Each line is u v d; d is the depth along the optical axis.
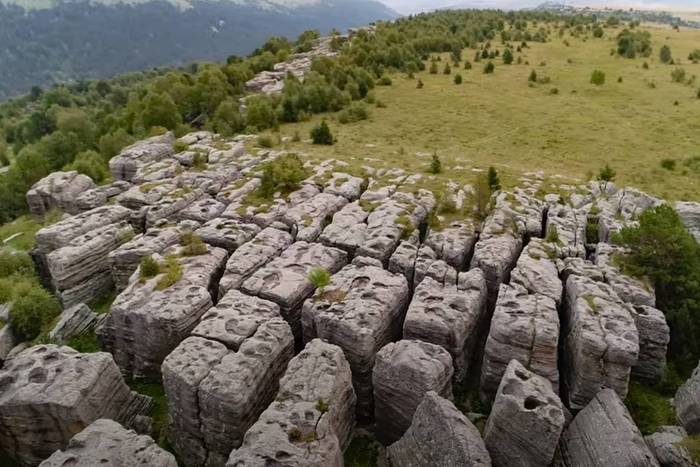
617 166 50.38
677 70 81.44
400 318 22.61
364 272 23.67
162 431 20.16
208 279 24.91
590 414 17.02
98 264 29.31
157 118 62.88
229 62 102.94
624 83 80.12
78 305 26.53
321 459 14.66
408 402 18.02
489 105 71.38
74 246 28.45
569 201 35.00
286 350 19.92
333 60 87.38
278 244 27.70
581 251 26.44
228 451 17.73
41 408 17.34
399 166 45.66
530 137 59.16
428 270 24.23
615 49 101.25
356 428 20.17
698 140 56.91
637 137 58.47
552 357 19.34
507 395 16.20
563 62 95.06
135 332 22.30
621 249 25.47
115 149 54.72
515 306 20.84
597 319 19.80
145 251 27.55
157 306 22.06
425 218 32.28
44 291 27.47
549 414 15.59
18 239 37.94
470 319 21.44
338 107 72.81
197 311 22.48
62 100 114.44
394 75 88.31
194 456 18.55
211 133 55.25
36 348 19.72
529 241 29.09
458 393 21.45
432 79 85.62
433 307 21.17
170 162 42.88
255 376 18.00
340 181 37.22
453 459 15.04
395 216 30.61
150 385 22.59
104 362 18.92
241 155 45.78
